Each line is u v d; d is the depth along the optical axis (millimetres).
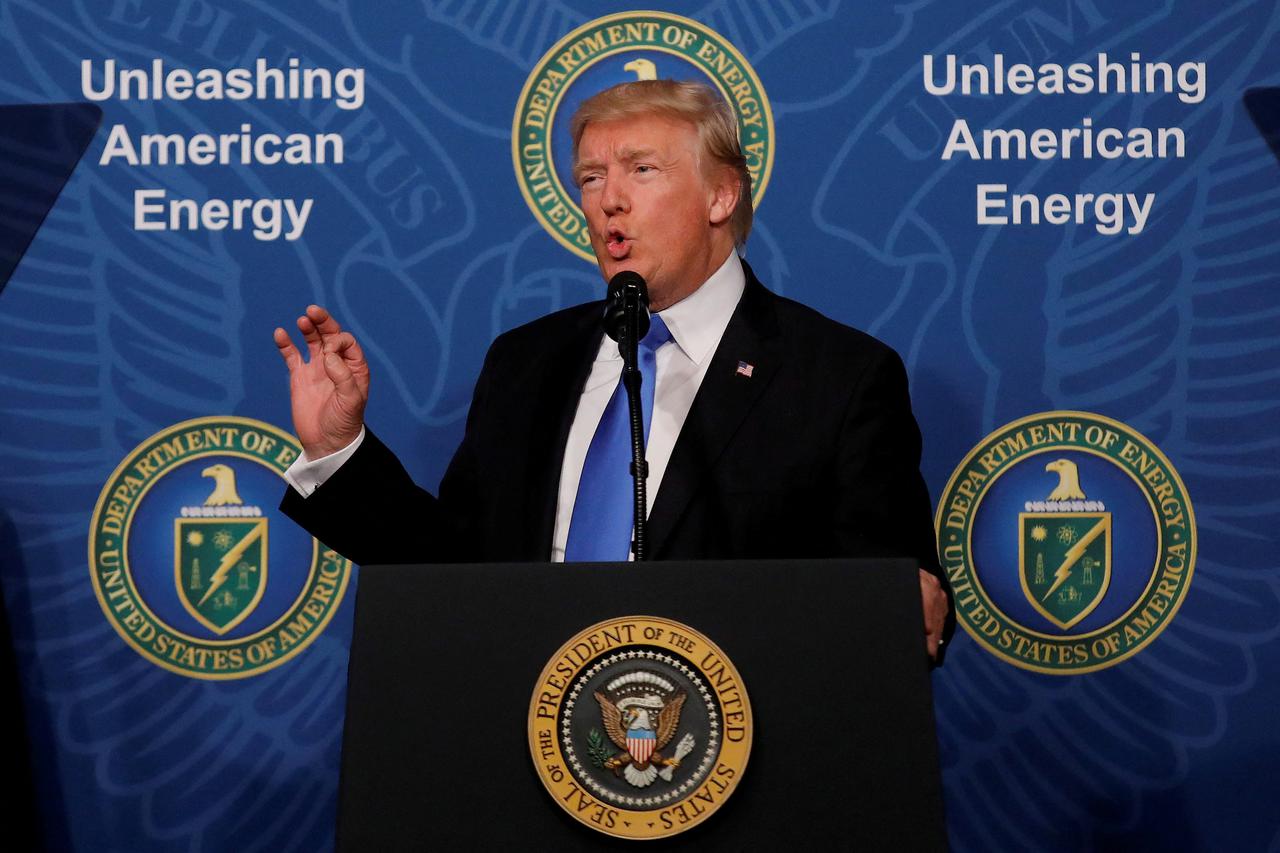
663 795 3572
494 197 8258
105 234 8266
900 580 3787
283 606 8211
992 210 8148
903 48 8180
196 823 8117
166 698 8164
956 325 8125
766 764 3607
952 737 8031
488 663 3729
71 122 8281
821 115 8180
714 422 6113
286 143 8281
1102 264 8109
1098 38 8148
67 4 8297
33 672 8141
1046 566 8070
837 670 3691
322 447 5609
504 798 3596
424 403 8227
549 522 6129
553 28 8266
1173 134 8133
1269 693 7961
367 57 8281
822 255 8148
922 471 8109
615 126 6617
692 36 8227
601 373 6566
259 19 8289
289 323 8250
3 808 8023
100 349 8258
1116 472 8078
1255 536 8016
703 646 3684
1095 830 7965
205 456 8250
